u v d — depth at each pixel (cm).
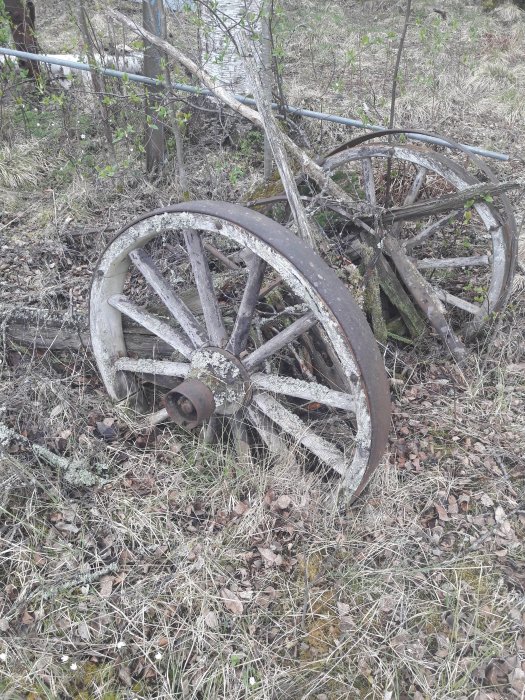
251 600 250
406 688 229
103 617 241
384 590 256
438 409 348
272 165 456
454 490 302
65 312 350
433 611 251
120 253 275
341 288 223
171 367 293
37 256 430
